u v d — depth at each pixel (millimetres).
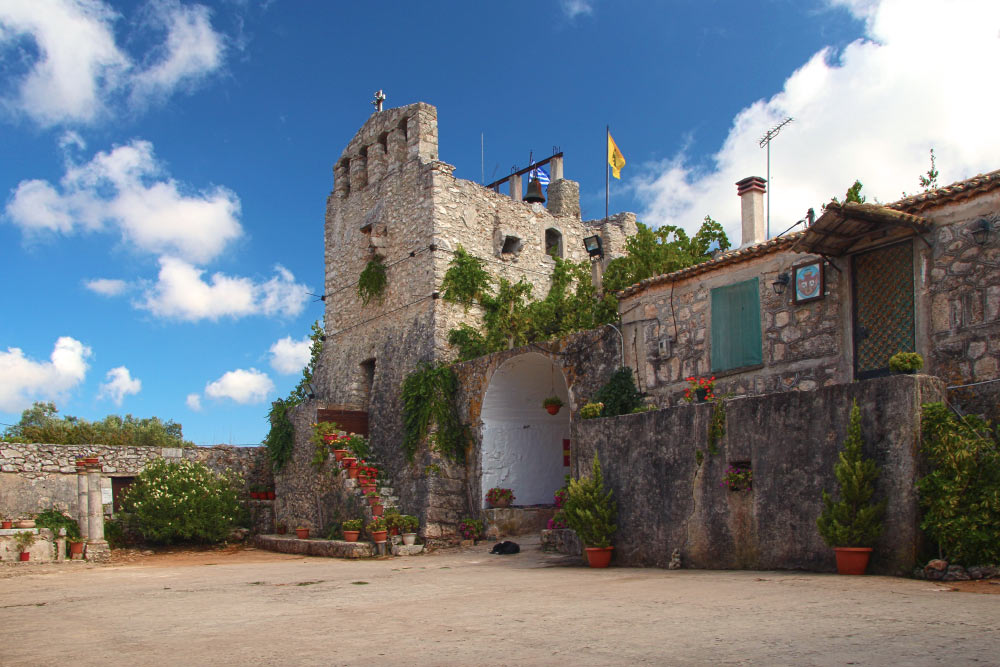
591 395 17562
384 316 25469
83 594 13023
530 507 21828
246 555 22234
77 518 23359
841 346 12992
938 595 7688
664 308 16344
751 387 14398
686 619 7031
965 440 9242
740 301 14789
